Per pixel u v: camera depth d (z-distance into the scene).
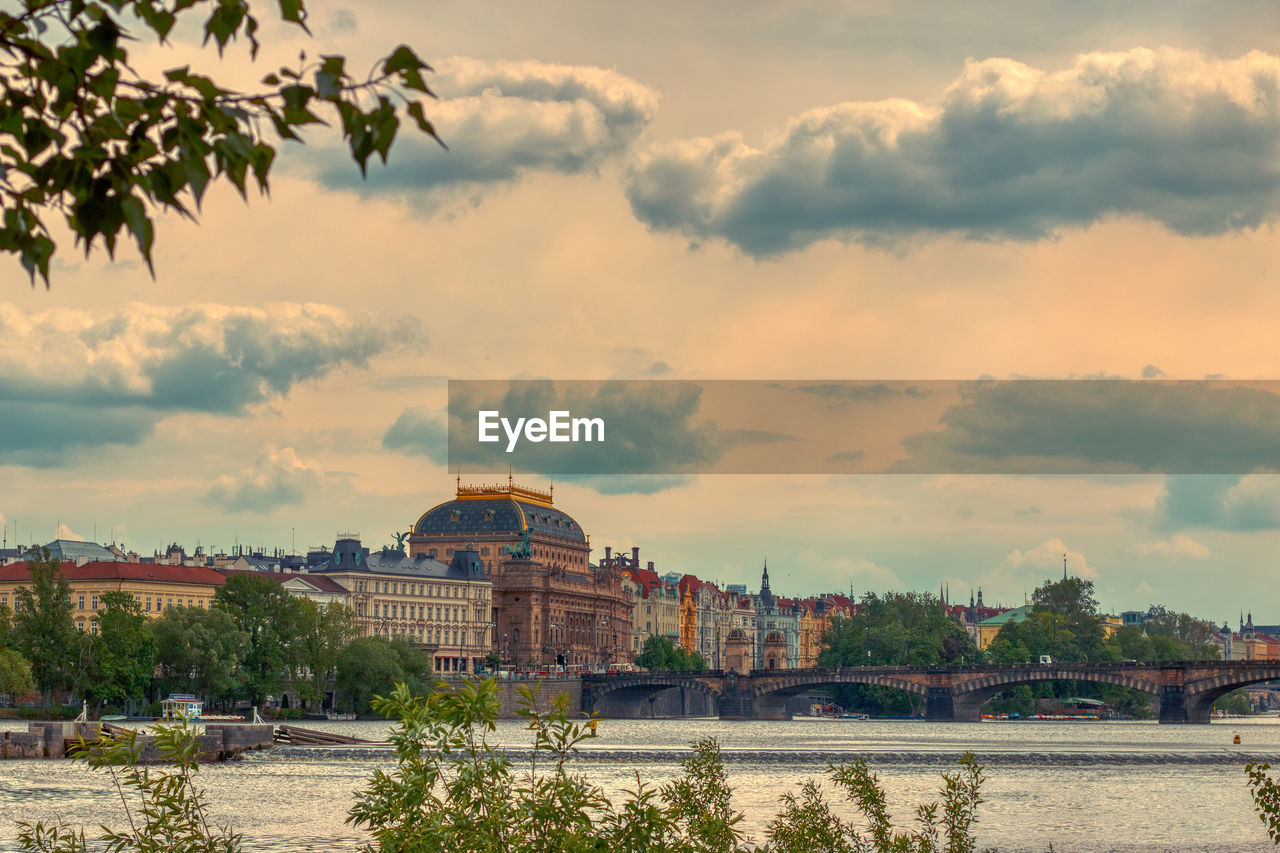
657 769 161.38
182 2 14.80
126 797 131.50
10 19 14.53
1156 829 121.75
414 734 32.62
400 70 14.99
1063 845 112.19
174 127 14.83
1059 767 180.88
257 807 127.94
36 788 138.50
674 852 34.75
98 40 14.50
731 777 159.25
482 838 31.38
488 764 32.81
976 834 117.81
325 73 14.88
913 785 152.75
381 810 32.22
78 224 15.03
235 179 15.04
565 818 32.28
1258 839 116.19
